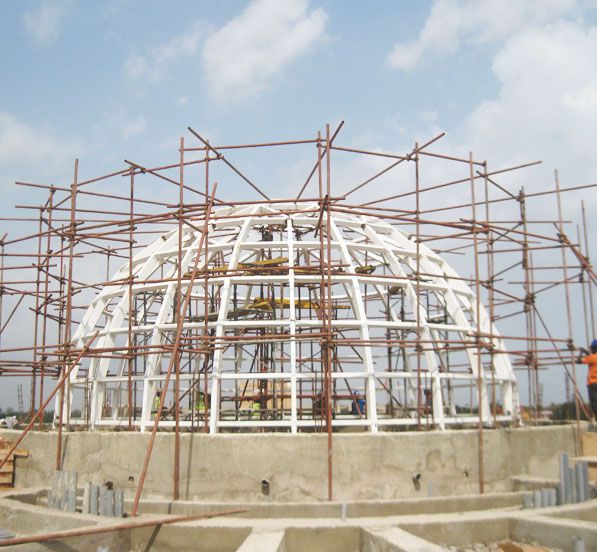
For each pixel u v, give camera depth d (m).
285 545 11.09
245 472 13.83
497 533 11.86
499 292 20.77
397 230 21.48
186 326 16.44
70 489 13.16
